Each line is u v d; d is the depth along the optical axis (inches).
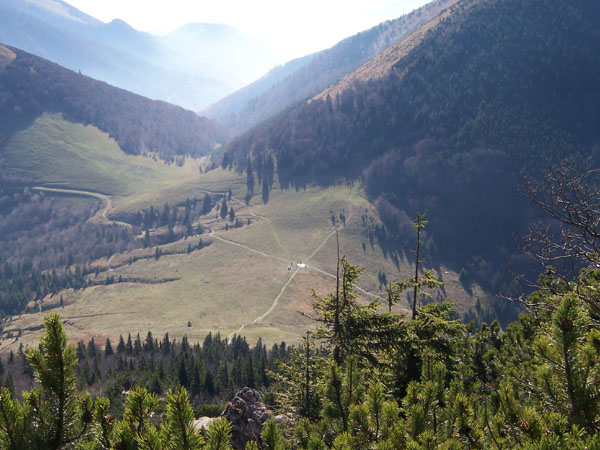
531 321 639.8
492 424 199.2
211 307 7357.3
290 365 610.2
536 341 194.4
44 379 163.6
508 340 676.1
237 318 6894.7
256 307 7229.3
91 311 7529.5
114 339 6033.5
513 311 6801.2
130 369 3695.9
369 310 633.0
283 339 5836.6
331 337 606.5
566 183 464.8
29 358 165.5
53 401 165.6
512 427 184.2
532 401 240.5
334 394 265.7
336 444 195.0
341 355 578.6
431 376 244.8
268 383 2859.3
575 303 187.0
